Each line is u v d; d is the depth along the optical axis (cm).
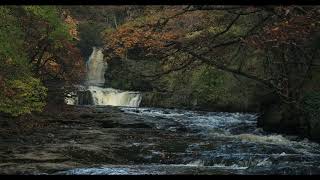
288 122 2183
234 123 2666
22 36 2372
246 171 1319
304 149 1730
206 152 1644
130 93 3988
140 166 1434
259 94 2489
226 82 3394
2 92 1770
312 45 1560
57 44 2673
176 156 1587
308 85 1841
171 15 1314
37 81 1977
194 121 2731
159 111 3325
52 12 2392
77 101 3950
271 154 1612
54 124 2339
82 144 1758
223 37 1619
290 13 1184
